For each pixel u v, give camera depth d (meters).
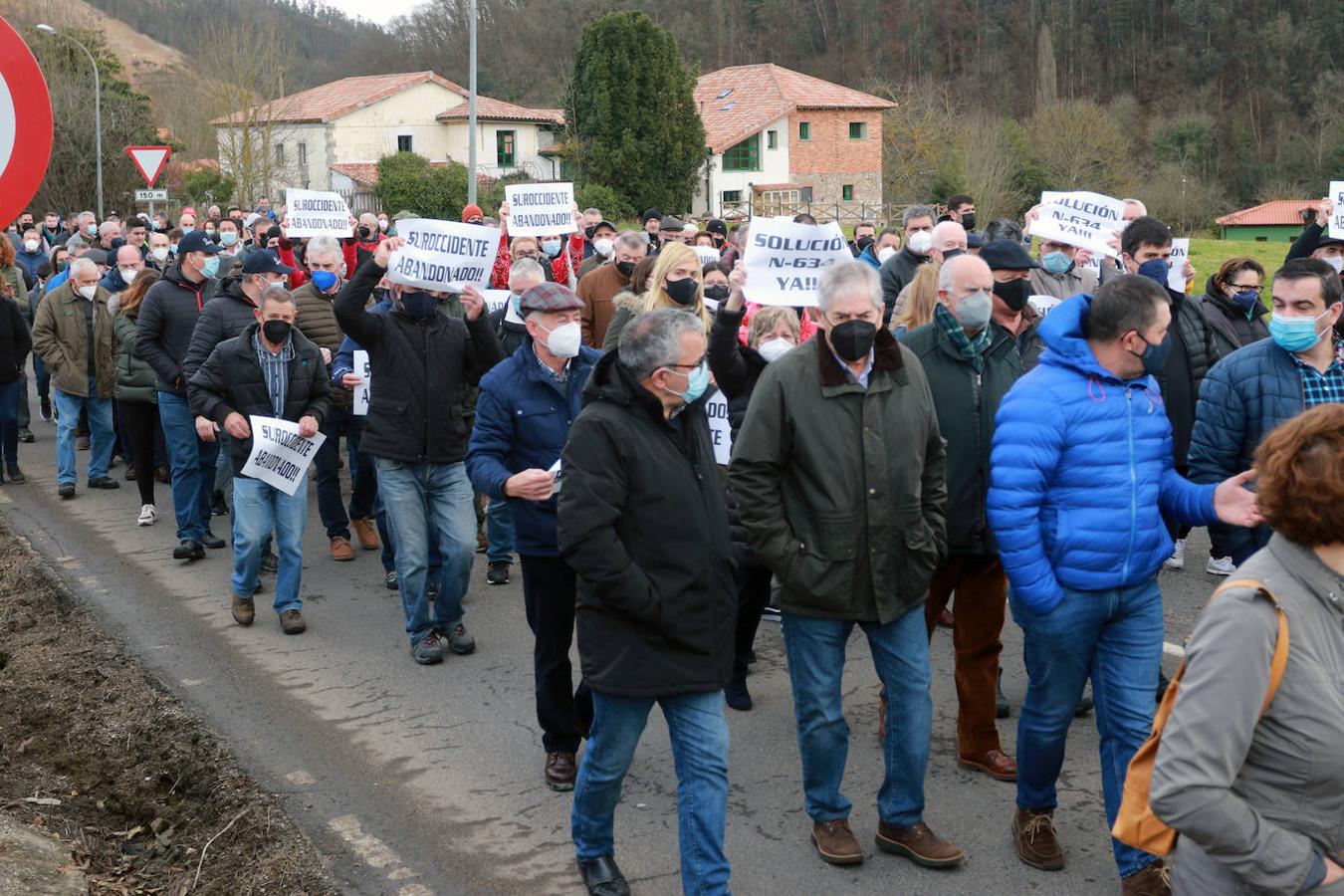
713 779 3.86
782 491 4.27
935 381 4.88
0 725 5.87
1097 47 89.00
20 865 4.22
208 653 6.72
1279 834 2.36
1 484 10.96
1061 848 4.50
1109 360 3.99
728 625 3.92
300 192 11.20
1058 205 7.99
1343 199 8.34
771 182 60.91
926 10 95.25
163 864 4.61
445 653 6.70
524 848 4.59
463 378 6.47
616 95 54.06
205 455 8.71
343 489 10.81
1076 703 4.16
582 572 3.79
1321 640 2.37
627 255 8.78
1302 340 4.77
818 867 4.38
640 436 3.83
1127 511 3.96
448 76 89.75
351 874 4.40
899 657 4.27
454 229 6.29
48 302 10.37
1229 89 82.94
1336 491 2.30
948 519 4.88
